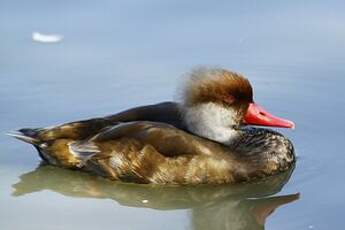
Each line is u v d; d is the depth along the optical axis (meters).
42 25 19.66
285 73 17.88
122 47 18.78
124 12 19.98
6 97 17.06
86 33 19.33
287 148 14.74
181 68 17.91
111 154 14.18
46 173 14.66
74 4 20.42
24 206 13.70
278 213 13.30
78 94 17.17
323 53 18.47
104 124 14.57
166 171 14.03
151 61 18.23
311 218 13.02
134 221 13.24
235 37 19.02
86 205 13.76
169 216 13.45
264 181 14.45
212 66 16.92
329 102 16.91
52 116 16.36
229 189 14.25
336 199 13.56
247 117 14.70
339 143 15.41
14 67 18.14
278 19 19.59
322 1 20.19
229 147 14.48
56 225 13.09
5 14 20.12
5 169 14.77
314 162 14.86
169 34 19.17
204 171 14.05
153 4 20.27
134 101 16.94
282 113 16.59
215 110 14.50
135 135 14.18
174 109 14.80
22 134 14.61
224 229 13.12
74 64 18.25
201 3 20.22
